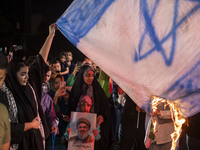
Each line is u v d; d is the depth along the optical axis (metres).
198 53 2.46
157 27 2.51
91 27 2.66
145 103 2.58
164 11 2.51
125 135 4.24
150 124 3.82
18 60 2.95
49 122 3.89
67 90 5.06
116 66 2.58
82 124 4.14
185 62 2.48
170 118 3.66
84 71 4.27
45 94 3.96
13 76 2.87
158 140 3.69
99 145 4.29
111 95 5.04
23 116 2.85
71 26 2.75
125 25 2.57
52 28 3.04
